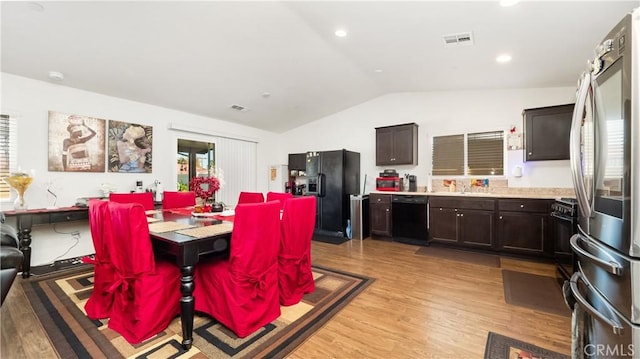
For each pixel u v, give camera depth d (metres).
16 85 3.14
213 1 2.36
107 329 2.01
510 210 3.81
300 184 6.17
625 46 1.02
